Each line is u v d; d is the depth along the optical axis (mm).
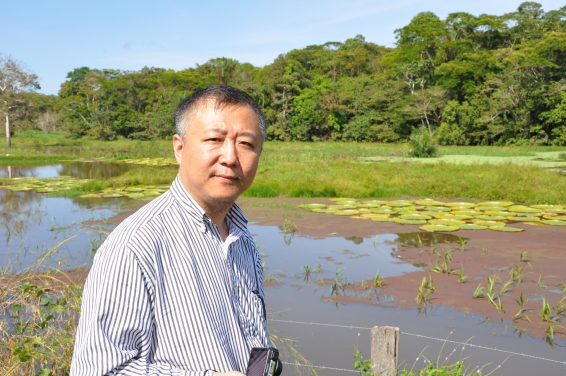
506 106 40594
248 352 1078
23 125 42312
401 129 49219
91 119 61688
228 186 1056
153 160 28938
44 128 61812
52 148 43188
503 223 8750
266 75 61031
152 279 931
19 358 2424
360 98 51250
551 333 3961
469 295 4965
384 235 7863
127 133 61844
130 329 888
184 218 1037
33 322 2939
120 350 873
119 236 942
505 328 4109
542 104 39375
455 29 57344
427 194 12828
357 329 4047
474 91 45188
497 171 16609
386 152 34938
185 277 978
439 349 3668
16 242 7168
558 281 5449
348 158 27672
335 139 51906
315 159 27031
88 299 908
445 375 2805
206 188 1054
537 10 62219
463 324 4195
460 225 8516
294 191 12930
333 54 71938
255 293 1199
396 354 2713
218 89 1094
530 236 7750
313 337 3859
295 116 53094
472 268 5973
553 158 26125
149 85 70625
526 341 3846
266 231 8250
